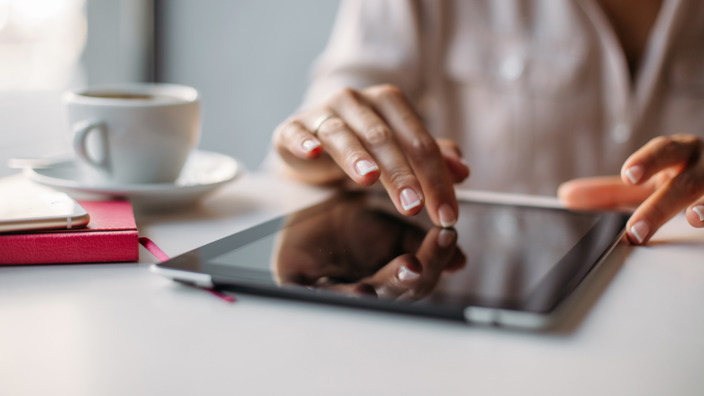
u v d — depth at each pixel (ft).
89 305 1.18
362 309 1.15
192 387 0.88
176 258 1.34
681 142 1.81
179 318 1.12
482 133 3.90
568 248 1.51
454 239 1.57
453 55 3.87
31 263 1.42
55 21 5.89
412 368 0.95
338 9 6.16
